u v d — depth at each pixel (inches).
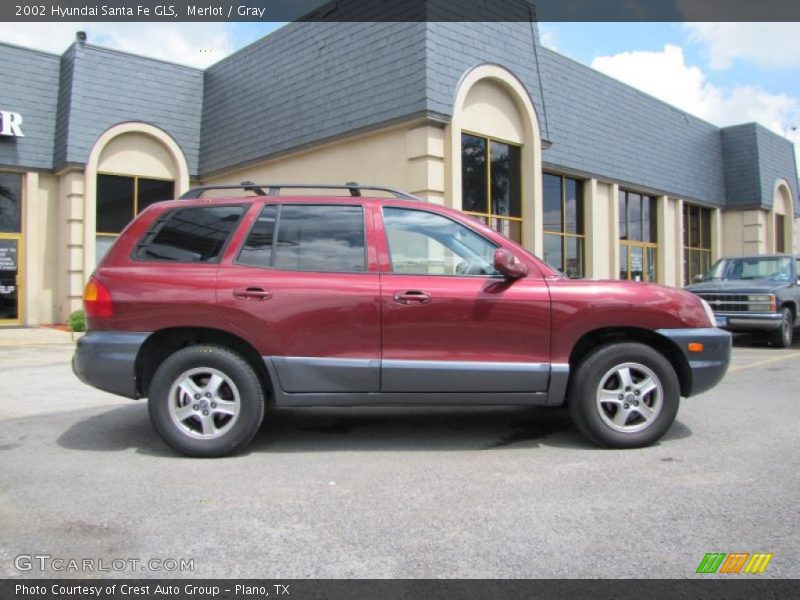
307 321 183.2
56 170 614.9
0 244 603.8
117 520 138.7
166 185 671.1
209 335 188.5
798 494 151.9
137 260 189.8
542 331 186.4
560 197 641.6
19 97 605.6
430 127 438.3
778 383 303.6
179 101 673.0
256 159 588.4
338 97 502.9
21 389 299.0
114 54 629.6
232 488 158.7
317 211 193.9
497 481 163.2
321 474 169.5
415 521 137.7
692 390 194.7
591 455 185.6
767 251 932.0
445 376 183.9
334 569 117.0
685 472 168.9
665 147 786.2
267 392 198.1
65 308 614.5
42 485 161.0
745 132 901.8
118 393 184.4
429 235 193.5
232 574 115.3
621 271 725.9
